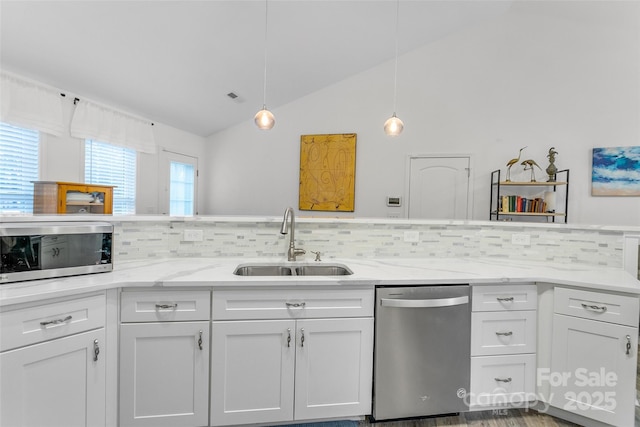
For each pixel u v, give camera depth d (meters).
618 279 1.65
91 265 1.53
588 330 1.59
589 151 3.93
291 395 1.55
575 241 2.06
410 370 1.62
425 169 4.40
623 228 1.93
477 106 4.24
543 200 3.85
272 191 4.90
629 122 3.81
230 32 3.03
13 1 2.14
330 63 4.11
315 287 1.55
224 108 4.42
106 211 3.18
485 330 1.69
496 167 4.19
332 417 1.59
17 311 1.16
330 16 3.24
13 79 2.72
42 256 1.40
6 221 1.41
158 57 3.05
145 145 4.07
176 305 1.47
